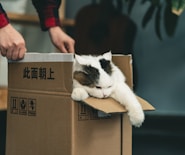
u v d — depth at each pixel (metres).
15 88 1.25
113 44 2.39
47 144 1.14
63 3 2.43
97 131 1.11
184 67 2.59
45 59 1.14
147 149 2.18
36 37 2.28
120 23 2.41
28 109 1.20
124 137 1.18
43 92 1.15
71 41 1.61
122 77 1.21
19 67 1.23
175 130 2.55
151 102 2.66
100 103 1.09
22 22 2.21
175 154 2.09
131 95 1.13
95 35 2.41
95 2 2.69
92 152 1.11
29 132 1.19
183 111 2.60
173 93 2.62
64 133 1.08
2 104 1.95
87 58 1.22
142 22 2.38
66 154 1.08
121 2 2.47
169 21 2.07
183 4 1.91
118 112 1.07
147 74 2.65
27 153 1.20
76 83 1.13
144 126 2.53
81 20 2.44
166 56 2.62
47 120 1.13
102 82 1.13
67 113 1.08
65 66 1.08
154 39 2.62
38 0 1.59
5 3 2.16
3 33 1.26
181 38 2.58
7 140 1.28
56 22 1.62
